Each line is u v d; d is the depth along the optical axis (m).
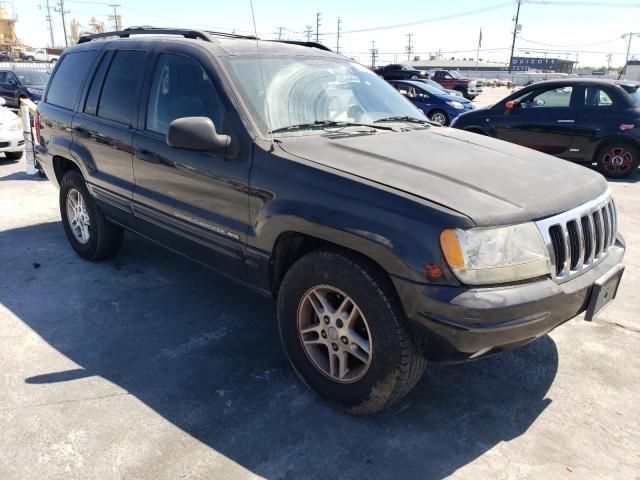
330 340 2.86
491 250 2.39
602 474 2.53
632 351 3.61
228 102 3.22
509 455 2.64
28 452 2.57
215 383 3.15
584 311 2.79
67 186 4.88
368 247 2.52
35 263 4.90
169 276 4.66
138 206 3.96
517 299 2.38
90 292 4.33
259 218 3.01
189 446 2.64
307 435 2.74
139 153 3.83
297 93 3.48
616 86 9.39
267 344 3.59
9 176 8.67
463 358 2.48
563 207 2.65
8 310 4.00
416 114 4.12
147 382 3.15
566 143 9.79
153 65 3.88
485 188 2.63
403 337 2.54
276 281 3.14
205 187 3.33
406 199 2.48
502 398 3.09
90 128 4.37
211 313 4.01
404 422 2.86
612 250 3.10
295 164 2.86
